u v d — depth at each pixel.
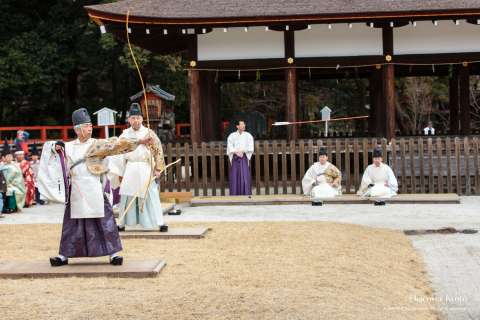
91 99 33.09
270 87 33.12
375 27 16.91
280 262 7.26
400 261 7.96
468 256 8.49
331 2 16.97
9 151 13.78
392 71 16.92
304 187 14.31
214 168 15.77
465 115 20.00
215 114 21.09
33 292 5.93
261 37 17.03
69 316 5.22
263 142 17.09
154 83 28.44
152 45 19.20
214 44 17.09
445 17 16.39
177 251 7.86
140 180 9.02
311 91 33.84
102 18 16.11
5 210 13.54
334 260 7.47
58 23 28.34
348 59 16.94
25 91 28.47
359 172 16.53
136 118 9.06
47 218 12.61
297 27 16.84
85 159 6.75
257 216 11.99
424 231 10.14
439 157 15.45
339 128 34.47
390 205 13.46
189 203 13.98
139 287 6.11
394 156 15.51
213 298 5.71
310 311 5.40
